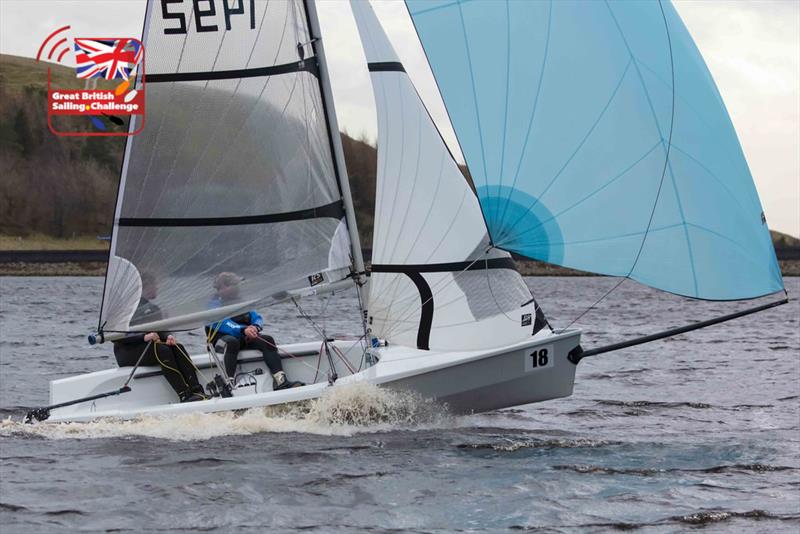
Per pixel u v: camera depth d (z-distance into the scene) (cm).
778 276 3034
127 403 3203
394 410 3061
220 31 3188
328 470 2577
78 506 2245
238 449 2794
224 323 3262
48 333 7506
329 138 3244
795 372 5169
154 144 3188
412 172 3078
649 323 9306
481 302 3031
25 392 4209
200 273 3212
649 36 3033
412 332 3045
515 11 3011
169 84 3194
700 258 2967
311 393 3023
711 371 5222
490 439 3019
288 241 3219
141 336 3238
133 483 2436
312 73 3222
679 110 2998
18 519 2150
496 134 2969
